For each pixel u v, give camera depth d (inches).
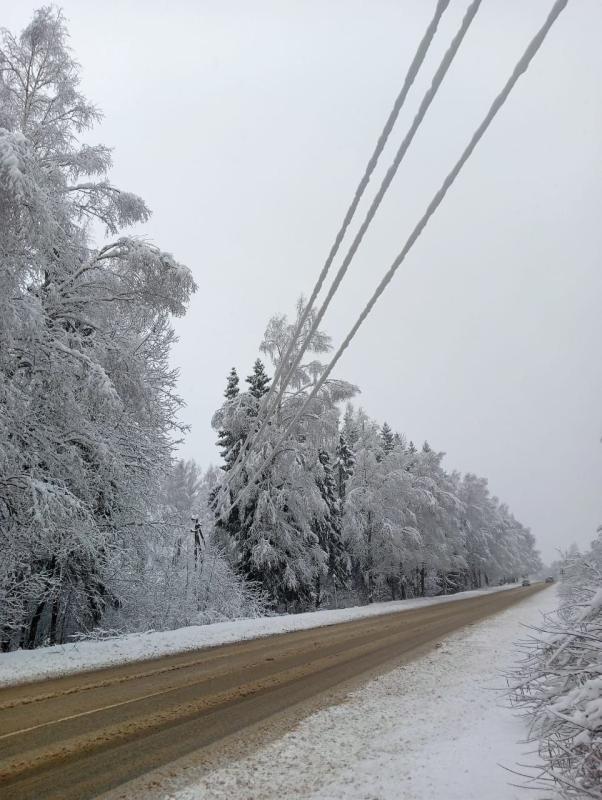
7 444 372.8
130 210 484.7
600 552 440.5
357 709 254.1
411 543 1353.3
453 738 209.0
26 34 432.1
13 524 407.8
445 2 137.3
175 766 179.0
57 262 455.8
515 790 152.4
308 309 284.2
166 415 605.6
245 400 937.5
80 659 359.9
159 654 401.4
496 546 2652.6
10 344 370.9
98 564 502.6
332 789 160.2
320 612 830.5
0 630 449.7
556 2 129.3
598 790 128.9
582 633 162.2
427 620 716.7
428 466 1694.1
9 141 313.3
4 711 239.0
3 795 156.6
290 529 921.5
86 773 172.7
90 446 451.8
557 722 161.0
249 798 155.2
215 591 746.8
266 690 290.7
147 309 474.9
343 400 880.3
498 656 412.2
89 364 411.2
